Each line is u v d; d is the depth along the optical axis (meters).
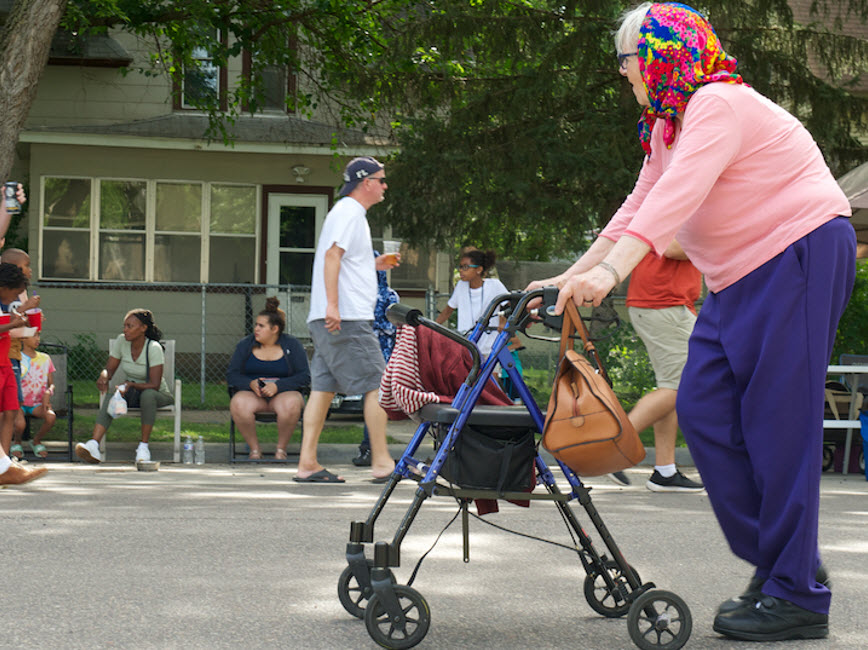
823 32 13.88
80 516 6.15
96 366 18.23
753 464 3.63
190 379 19.19
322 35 15.80
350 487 7.73
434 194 14.69
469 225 15.12
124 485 7.68
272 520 6.11
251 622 3.85
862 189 9.45
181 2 15.51
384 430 7.98
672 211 3.46
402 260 19.75
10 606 4.05
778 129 3.61
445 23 13.91
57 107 19.69
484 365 3.66
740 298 3.65
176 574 4.65
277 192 19.64
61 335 19.17
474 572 4.80
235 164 19.52
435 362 4.45
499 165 14.04
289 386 9.45
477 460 3.64
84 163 19.25
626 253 3.45
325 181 19.67
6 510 6.34
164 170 19.42
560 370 3.46
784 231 3.58
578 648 3.57
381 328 9.16
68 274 19.30
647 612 3.51
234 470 8.88
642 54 3.64
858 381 9.69
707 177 3.49
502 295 3.73
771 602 3.65
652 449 9.75
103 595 4.25
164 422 11.84
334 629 3.76
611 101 14.20
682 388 3.79
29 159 20.06
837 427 9.38
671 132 3.72
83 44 19.06
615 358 11.63
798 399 3.55
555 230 14.78
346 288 7.73
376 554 3.49
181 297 19.34
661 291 7.49
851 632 3.81
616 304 12.60
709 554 5.34
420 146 14.59
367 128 16.67
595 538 5.71
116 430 10.93
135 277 19.47
